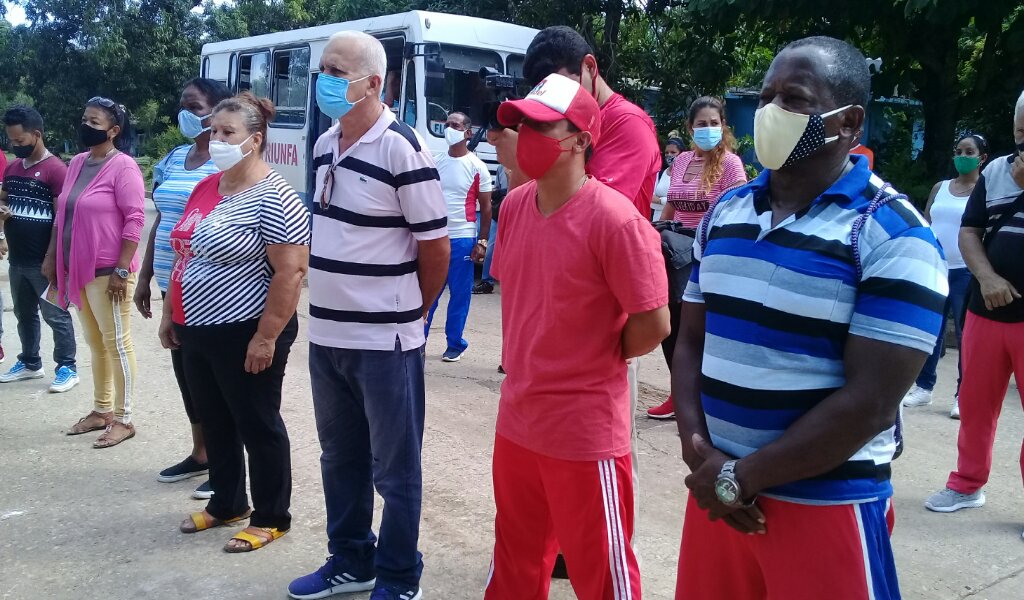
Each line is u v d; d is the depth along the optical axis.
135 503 3.90
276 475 3.47
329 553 3.38
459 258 6.48
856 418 1.65
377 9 17.73
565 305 2.30
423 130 10.18
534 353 2.37
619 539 2.38
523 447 2.44
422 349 3.03
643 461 4.55
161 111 28.73
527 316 2.40
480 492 4.07
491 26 10.73
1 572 3.24
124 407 4.71
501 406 2.54
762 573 1.93
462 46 10.48
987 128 12.12
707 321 1.95
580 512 2.38
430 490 4.09
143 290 4.29
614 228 2.22
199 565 3.33
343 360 2.91
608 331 2.33
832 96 1.74
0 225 6.07
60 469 4.28
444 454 4.57
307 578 3.11
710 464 1.85
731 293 1.85
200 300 3.22
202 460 4.21
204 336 3.24
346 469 3.09
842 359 1.75
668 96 14.36
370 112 2.86
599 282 2.29
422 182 2.84
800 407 1.76
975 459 3.96
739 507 1.78
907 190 10.11
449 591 3.17
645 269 2.24
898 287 1.63
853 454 1.70
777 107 1.76
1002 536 3.73
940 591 3.24
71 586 3.15
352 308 2.86
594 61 2.79
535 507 2.54
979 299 3.88
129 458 4.46
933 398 5.95
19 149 5.45
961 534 3.75
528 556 2.61
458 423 5.11
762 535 1.85
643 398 5.75
